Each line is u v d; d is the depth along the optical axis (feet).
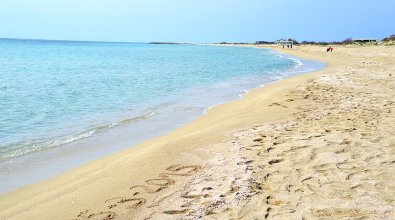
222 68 108.37
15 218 15.15
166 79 75.41
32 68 106.83
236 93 53.67
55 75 83.82
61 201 16.52
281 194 15.79
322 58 151.64
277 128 27.45
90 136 30.17
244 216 14.03
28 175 21.07
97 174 20.16
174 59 171.42
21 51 257.34
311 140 23.47
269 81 69.62
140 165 20.76
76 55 211.61
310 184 16.67
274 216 13.91
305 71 91.91
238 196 15.75
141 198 16.25
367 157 19.86
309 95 43.55
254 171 18.57
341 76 63.72
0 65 118.21
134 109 41.98
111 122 35.24
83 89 58.95
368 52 154.71
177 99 49.03
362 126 26.91
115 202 15.98
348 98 40.32
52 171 21.74
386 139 23.17
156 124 34.32
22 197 17.75
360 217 13.47
